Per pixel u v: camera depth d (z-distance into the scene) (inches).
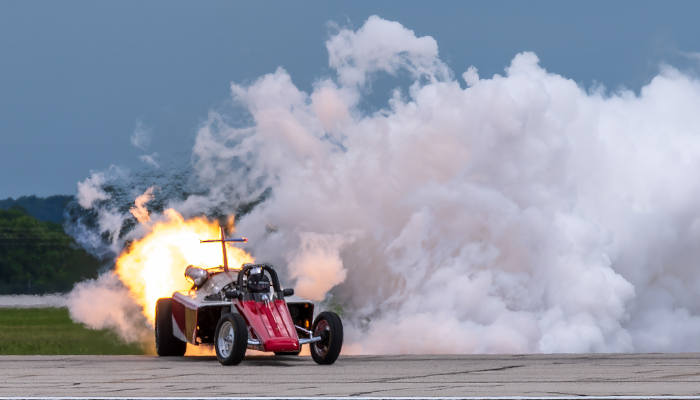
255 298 1759.4
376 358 1889.8
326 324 1726.1
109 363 1795.0
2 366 1726.1
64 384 1386.6
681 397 1179.9
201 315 1891.0
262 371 1584.6
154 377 1485.0
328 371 1576.0
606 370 1544.0
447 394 1230.9
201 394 1245.1
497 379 1418.6
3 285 4047.7
